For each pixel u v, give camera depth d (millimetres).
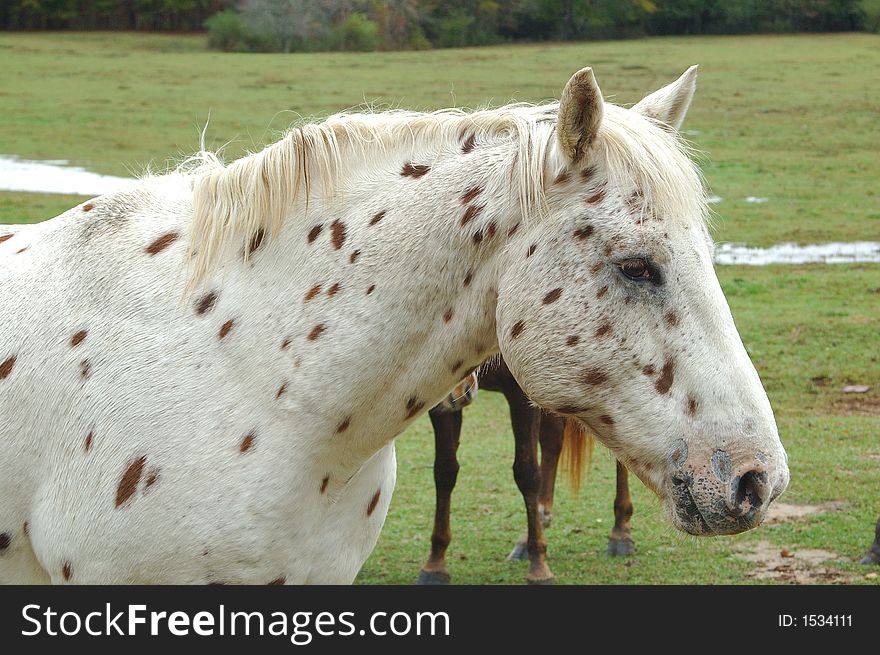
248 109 27406
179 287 3207
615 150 2916
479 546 6785
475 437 8859
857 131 25359
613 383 2910
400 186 3123
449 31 47250
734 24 51094
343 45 45250
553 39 49469
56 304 3303
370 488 3354
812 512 6953
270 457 3061
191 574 3076
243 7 47594
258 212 3182
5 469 3270
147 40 48406
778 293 12492
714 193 18672
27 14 50844
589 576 6199
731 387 2834
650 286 2875
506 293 2994
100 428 3131
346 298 3096
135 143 22375
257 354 3115
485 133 3135
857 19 50469
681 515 2867
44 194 16984
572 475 6039
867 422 8578
